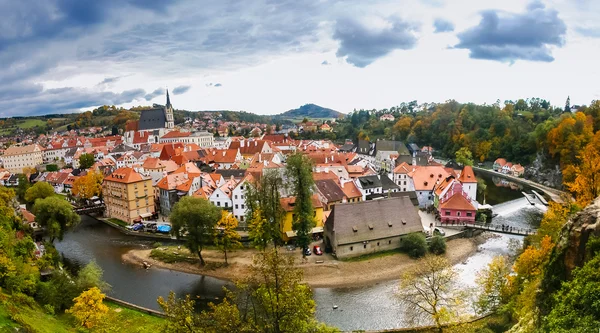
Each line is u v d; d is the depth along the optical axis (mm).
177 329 27828
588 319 23656
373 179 110312
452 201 89625
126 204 101562
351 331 47719
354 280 64500
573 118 154125
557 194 127750
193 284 65438
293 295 28000
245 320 28859
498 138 197875
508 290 46750
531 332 29625
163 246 83312
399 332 46469
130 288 64188
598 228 27156
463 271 66875
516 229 81875
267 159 142875
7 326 35000
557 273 29891
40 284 51250
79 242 88375
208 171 144375
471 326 42969
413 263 70500
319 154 148375
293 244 79250
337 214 73250
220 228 84438
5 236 56500
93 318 44594
